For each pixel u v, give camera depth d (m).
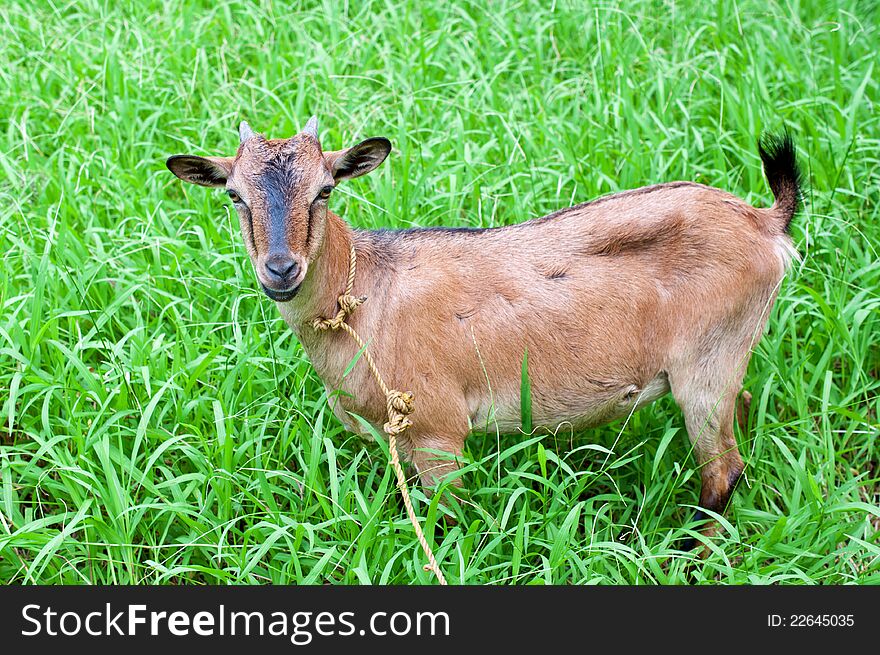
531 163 2.62
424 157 2.66
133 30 2.99
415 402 2.11
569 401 2.16
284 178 2.00
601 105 2.75
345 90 2.83
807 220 2.46
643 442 2.21
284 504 2.20
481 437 2.26
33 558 2.16
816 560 2.14
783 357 2.37
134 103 2.79
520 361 2.13
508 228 2.17
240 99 2.81
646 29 3.04
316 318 2.09
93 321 2.34
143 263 2.47
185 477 2.12
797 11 3.04
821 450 2.27
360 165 2.11
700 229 2.13
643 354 2.15
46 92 2.86
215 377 2.31
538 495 2.12
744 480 2.27
